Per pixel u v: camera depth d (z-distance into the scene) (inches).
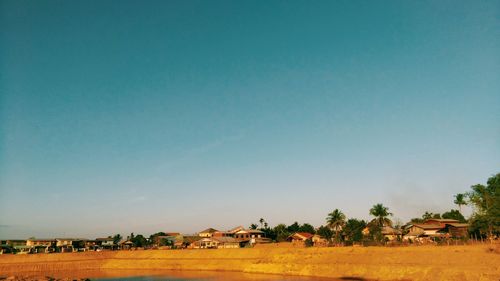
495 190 4618.6
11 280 4611.2
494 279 2933.1
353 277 4010.8
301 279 4146.2
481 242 4104.3
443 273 3312.0
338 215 6742.1
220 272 5364.2
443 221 5964.6
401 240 5162.4
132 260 6756.9
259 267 5132.9
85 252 7037.4
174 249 6860.2
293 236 7066.9
